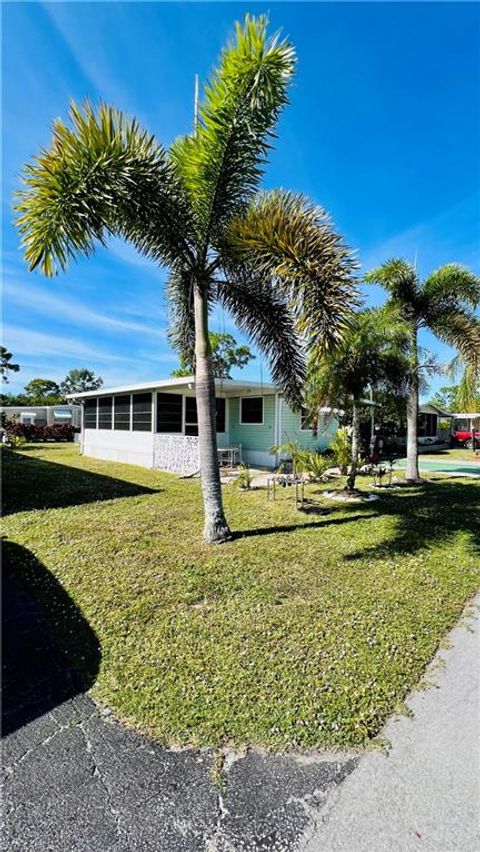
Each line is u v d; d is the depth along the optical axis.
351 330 4.66
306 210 4.45
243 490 8.74
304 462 8.14
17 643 2.77
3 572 3.99
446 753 1.84
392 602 3.32
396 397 8.08
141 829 1.52
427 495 8.16
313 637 2.79
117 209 4.25
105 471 11.22
